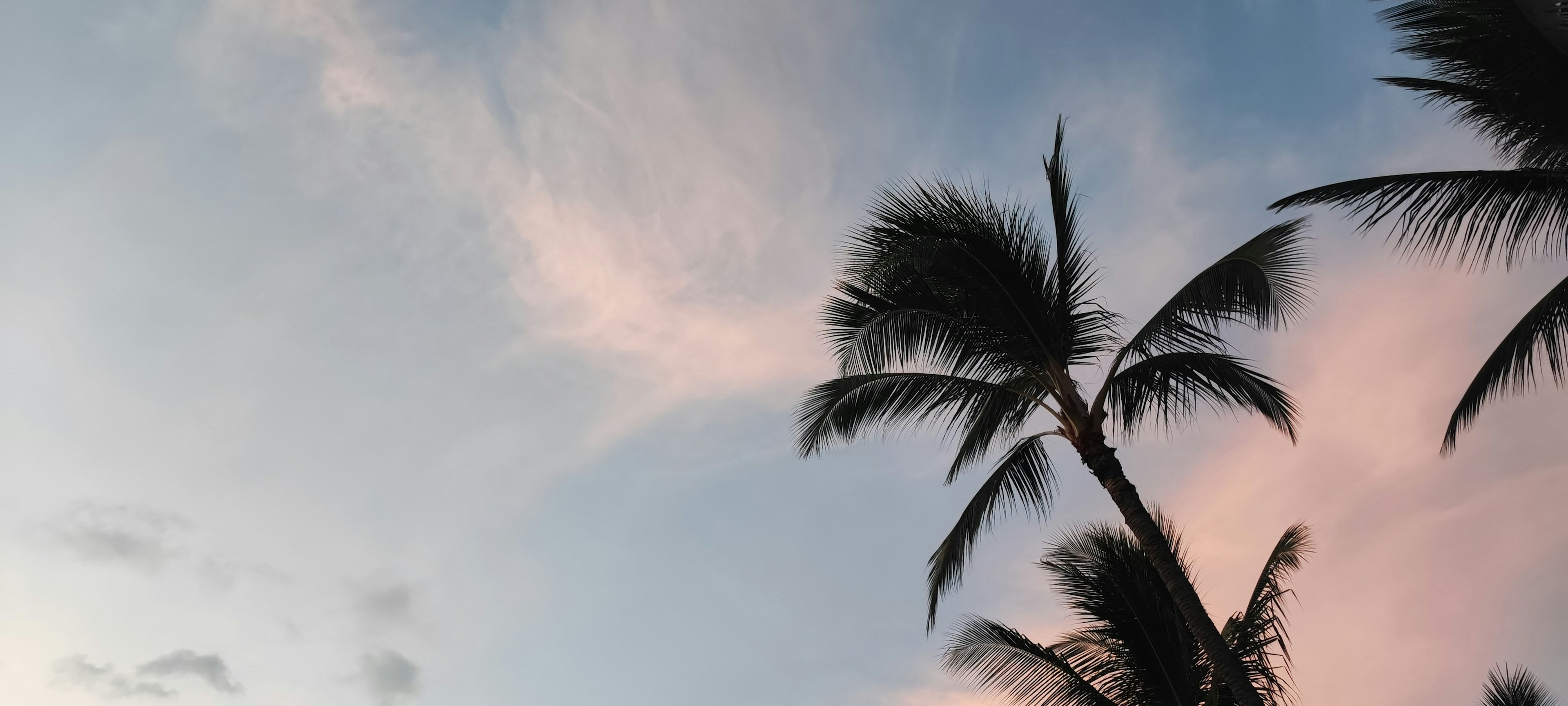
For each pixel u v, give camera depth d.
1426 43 8.34
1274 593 12.67
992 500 11.98
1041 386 11.58
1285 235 9.99
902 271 11.00
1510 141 8.92
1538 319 9.43
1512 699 16.92
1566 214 8.76
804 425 12.57
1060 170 12.05
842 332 11.74
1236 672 9.48
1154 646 13.02
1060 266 11.90
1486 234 9.05
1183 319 11.12
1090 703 12.77
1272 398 11.35
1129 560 13.53
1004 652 13.34
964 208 11.38
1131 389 11.48
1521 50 7.83
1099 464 10.73
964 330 11.62
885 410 12.21
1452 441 10.71
